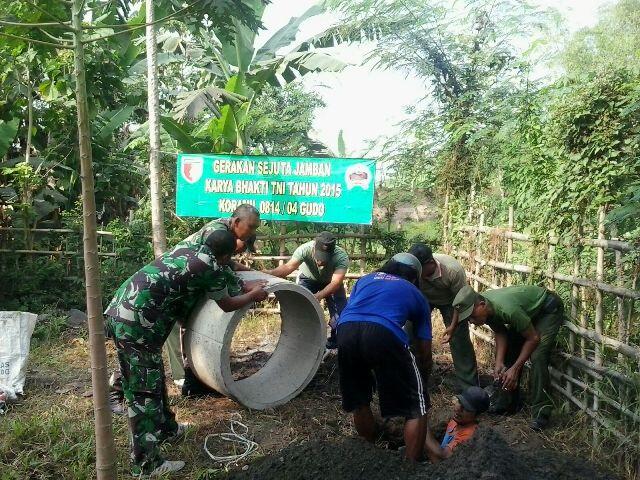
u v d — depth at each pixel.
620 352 4.29
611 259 4.78
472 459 3.49
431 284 5.46
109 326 4.06
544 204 5.41
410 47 9.28
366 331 4.08
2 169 9.41
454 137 8.11
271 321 8.20
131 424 4.09
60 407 5.24
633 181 4.59
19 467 4.16
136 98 11.91
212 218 8.38
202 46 12.99
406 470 3.93
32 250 8.92
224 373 5.10
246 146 10.64
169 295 4.08
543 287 5.02
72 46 2.67
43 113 10.08
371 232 8.58
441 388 5.75
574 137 4.94
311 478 3.82
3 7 3.22
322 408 5.43
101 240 9.16
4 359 5.55
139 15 8.21
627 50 9.47
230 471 4.21
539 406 4.87
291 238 8.54
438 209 8.65
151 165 6.61
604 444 4.42
